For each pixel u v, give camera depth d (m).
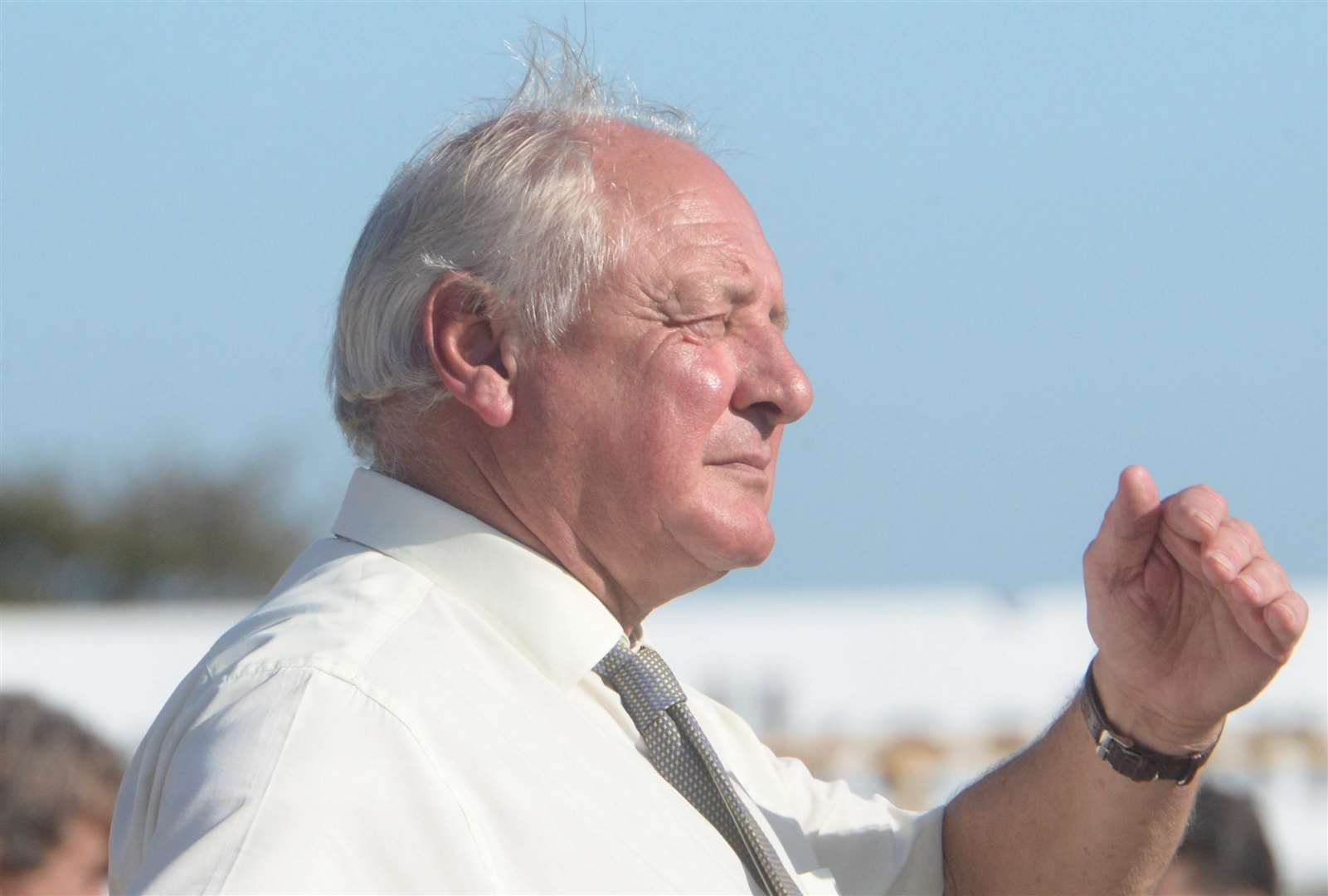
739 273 4.11
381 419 4.14
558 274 3.97
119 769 5.17
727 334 4.13
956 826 4.86
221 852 2.91
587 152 4.11
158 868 2.93
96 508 35.44
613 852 3.47
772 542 4.09
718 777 3.91
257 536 36.06
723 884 3.66
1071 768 4.55
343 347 4.21
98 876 5.03
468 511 4.05
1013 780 4.74
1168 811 4.48
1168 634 4.20
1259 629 3.93
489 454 4.03
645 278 4.02
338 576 3.77
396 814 3.15
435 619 3.66
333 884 2.98
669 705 3.93
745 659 9.15
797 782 4.96
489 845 3.27
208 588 35.69
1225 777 8.55
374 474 4.09
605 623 3.92
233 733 3.14
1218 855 6.70
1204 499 3.95
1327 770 8.87
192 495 35.84
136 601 35.19
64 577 34.84
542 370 3.99
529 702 3.64
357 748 3.18
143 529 35.47
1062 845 4.59
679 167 4.20
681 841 3.65
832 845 4.77
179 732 3.33
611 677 3.93
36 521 34.66
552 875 3.33
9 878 4.87
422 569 3.85
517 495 4.01
